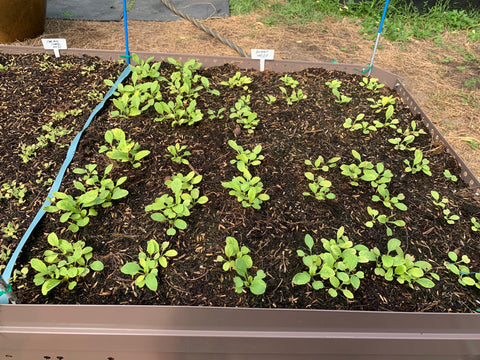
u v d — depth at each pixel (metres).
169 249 1.97
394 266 1.93
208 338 1.63
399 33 5.04
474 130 3.36
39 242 1.96
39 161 2.42
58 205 1.94
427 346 1.72
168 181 2.17
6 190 2.21
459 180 2.53
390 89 3.37
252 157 2.40
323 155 2.60
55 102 2.93
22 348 1.71
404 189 2.41
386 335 1.67
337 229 2.12
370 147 2.71
